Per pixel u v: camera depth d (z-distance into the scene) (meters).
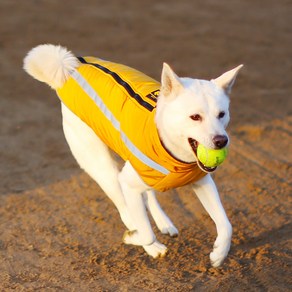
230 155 10.34
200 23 19.73
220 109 6.19
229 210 8.52
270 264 7.17
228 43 17.45
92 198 9.03
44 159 10.48
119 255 7.46
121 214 7.45
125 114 6.64
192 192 9.10
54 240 7.86
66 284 6.85
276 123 11.73
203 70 15.07
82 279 6.95
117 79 7.00
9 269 7.17
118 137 6.71
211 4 22.39
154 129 6.32
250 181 9.41
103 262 7.30
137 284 6.82
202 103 6.12
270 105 12.73
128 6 22.11
